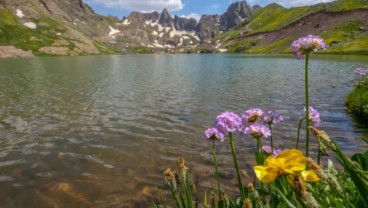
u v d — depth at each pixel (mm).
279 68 67312
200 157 13328
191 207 4633
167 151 14281
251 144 14836
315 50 4969
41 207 9469
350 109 21766
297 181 1947
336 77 44625
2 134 17688
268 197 7398
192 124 19359
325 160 12094
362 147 14047
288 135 16281
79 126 19281
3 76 55531
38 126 19406
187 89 35688
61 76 55438
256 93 31672
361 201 3367
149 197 9797
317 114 5570
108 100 28875
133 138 16500
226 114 5156
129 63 110375
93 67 84875
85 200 9781
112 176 11562
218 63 97688
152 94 32219
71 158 13633
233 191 9953
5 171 12312
